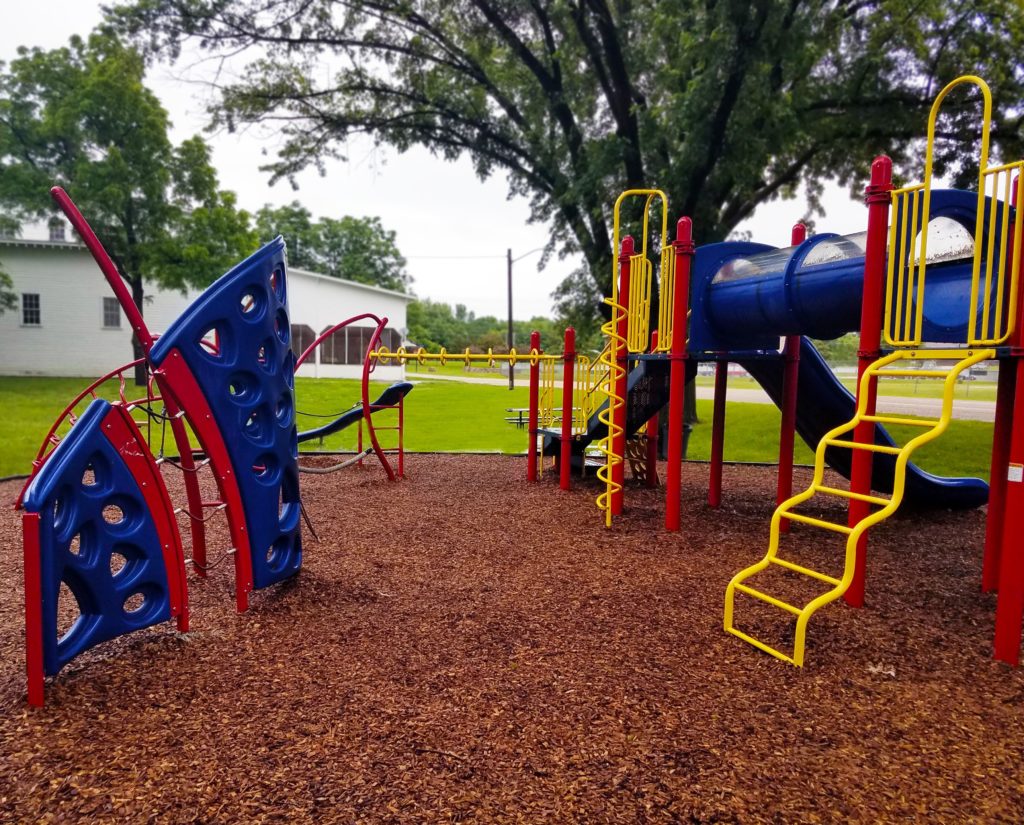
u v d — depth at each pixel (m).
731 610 3.28
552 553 4.66
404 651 3.02
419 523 5.56
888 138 11.85
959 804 1.98
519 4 11.81
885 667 2.91
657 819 1.90
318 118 13.46
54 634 2.54
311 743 2.27
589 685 2.71
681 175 10.27
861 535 3.60
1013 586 2.95
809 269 4.34
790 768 2.15
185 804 1.96
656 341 5.75
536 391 7.71
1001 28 11.05
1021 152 11.52
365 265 67.50
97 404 2.78
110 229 19.77
